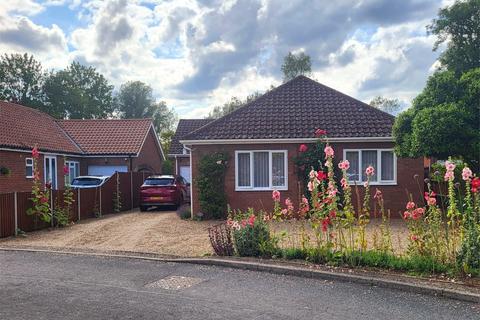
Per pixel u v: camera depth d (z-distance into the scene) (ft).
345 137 55.83
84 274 28.35
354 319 19.47
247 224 31.81
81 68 245.45
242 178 57.88
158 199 69.51
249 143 57.41
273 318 19.70
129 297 23.18
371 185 56.49
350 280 25.53
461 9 54.39
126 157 99.81
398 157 56.03
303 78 68.95
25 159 75.20
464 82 46.19
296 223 46.88
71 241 40.86
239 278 26.86
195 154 58.49
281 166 57.62
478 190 26.25
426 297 22.59
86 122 113.39
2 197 43.47
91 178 74.13
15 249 36.78
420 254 26.68
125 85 278.46
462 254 24.93
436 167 59.52
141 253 34.37
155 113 282.36
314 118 60.34
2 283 26.13
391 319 19.42
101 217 62.28
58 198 51.70
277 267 27.96
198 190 57.26
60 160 88.22
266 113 62.23
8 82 200.54
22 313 20.59
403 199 56.18
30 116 96.07
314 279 26.35
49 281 26.61
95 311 20.88
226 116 62.13
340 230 28.55
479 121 44.11
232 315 20.12
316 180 29.27
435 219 26.81
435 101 47.65
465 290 22.44
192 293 23.82
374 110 61.36
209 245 37.01
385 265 26.99
